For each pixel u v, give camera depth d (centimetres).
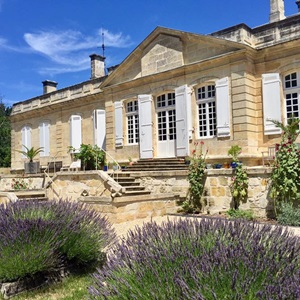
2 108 4997
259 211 989
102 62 2556
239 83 1420
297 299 251
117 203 983
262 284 275
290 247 329
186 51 1598
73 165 1712
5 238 514
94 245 586
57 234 552
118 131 1861
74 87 2264
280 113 1389
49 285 530
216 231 371
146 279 311
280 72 1402
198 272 289
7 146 4184
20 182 1716
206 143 1512
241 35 1433
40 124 2497
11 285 504
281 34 1414
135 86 1795
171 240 363
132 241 388
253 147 1419
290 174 914
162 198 1098
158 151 1717
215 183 1086
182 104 1587
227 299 269
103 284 350
